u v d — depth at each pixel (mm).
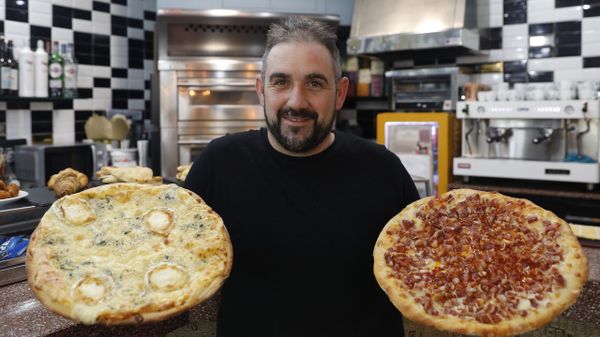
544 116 3545
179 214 1252
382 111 5121
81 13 4309
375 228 1437
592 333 1732
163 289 1093
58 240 1162
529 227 1261
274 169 1446
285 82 1312
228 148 1511
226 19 4152
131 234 1205
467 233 1272
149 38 4883
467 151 4012
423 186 3951
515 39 4402
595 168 3412
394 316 1481
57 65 3785
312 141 1349
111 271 1123
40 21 4027
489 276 1163
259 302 1403
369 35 4457
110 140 4289
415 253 1252
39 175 3557
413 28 4277
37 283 1065
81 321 1026
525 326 1057
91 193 1257
